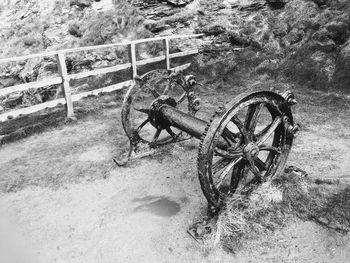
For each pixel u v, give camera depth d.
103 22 10.91
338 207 3.64
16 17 12.52
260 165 3.93
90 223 3.85
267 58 8.89
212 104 7.30
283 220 3.58
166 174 4.75
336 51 7.89
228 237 3.37
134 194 4.34
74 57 10.35
